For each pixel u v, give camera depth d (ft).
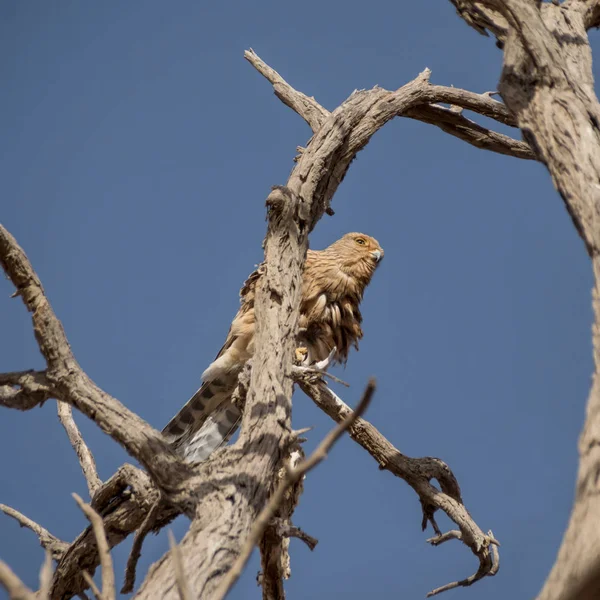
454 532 55.98
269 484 39.75
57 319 42.22
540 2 49.39
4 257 41.14
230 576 22.22
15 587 18.66
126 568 39.93
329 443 22.08
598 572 21.94
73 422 62.39
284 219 54.13
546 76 39.40
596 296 30.94
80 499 25.75
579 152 35.88
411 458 57.36
